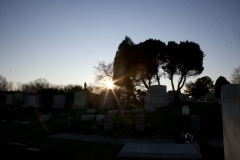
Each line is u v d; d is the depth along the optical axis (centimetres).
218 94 3597
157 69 4122
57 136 1143
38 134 1195
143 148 609
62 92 3612
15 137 1101
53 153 740
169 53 3912
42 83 6044
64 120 1702
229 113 346
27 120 1864
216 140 919
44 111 2605
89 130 1247
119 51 4338
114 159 649
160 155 564
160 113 1708
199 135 995
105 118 1210
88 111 2177
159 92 2384
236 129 327
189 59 3750
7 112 2439
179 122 1241
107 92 2669
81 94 2819
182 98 4350
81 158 680
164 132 1084
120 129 1200
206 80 6350
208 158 643
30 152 753
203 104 2572
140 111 1822
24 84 8006
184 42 3856
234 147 332
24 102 3722
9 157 698
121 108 2544
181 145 604
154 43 3903
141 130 1123
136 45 4119
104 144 898
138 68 4012
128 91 4269
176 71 3947
